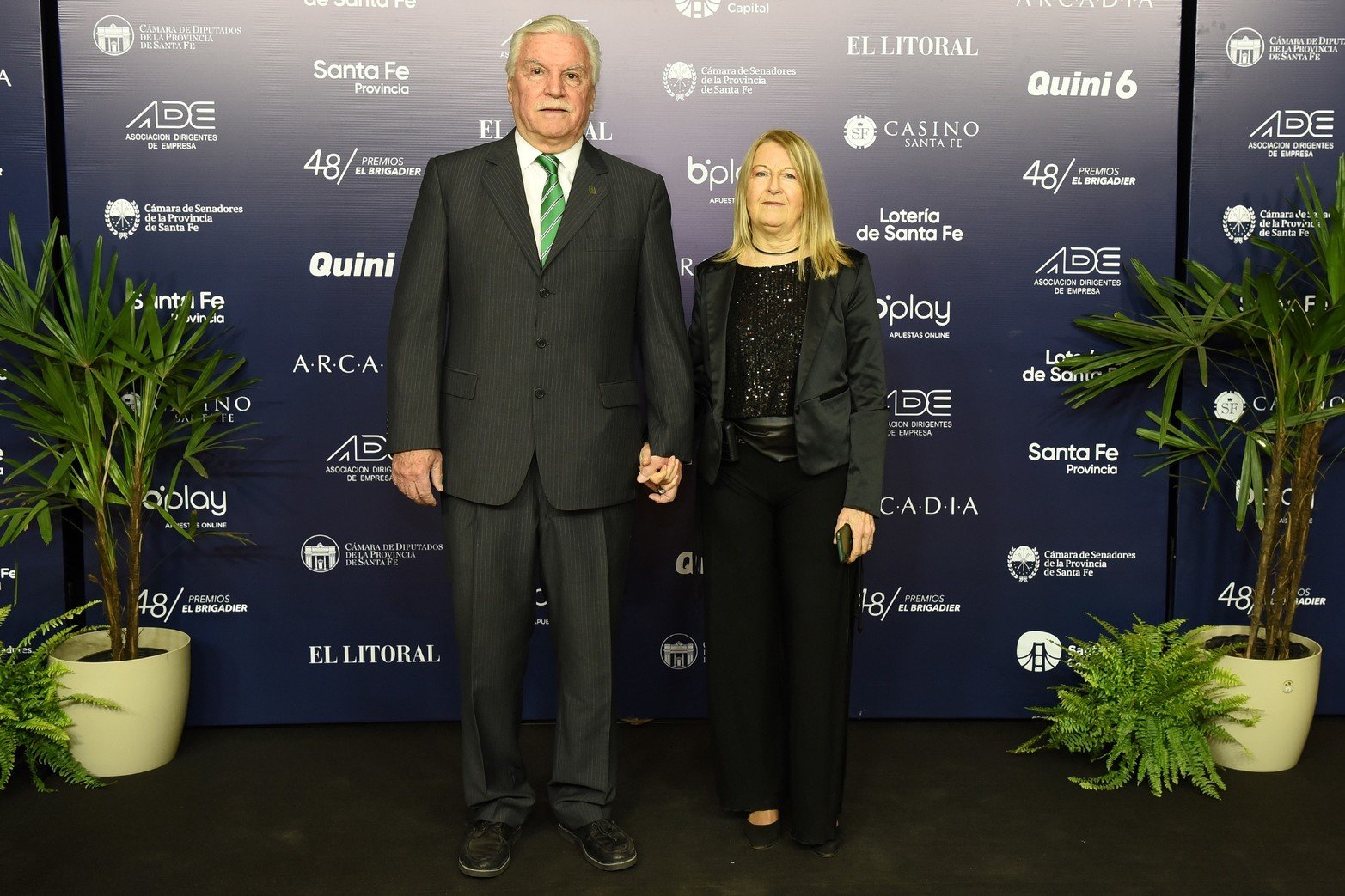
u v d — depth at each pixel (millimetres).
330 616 3166
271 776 2873
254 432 3092
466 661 2416
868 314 2367
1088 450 3180
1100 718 2861
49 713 2746
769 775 2502
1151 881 2350
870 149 3076
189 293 2994
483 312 2320
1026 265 3121
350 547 3150
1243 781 2854
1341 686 3232
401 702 3213
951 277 3121
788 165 2338
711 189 3072
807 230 2365
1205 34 3062
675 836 2566
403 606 3176
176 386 2893
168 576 3109
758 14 3031
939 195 3096
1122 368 2998
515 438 2318
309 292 3062
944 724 3227
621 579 2482
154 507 2873
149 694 2838
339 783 2838
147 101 2975
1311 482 2871
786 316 2361
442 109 3027
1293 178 3100
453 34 3012
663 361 2398
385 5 2994
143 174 2992
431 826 2611
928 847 2508
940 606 3219
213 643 3146
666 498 2426
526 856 2469
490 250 2312
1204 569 3211
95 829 2574
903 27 3049
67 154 2971
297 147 3020
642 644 3215
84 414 2770
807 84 3053
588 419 2346
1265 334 2846
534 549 2396
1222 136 3092
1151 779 2746
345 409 3104
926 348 3141
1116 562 3207
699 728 3201
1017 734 3164
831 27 3041
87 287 3006
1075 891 2312
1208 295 2955
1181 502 3191
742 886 2344
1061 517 3197
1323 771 2910
